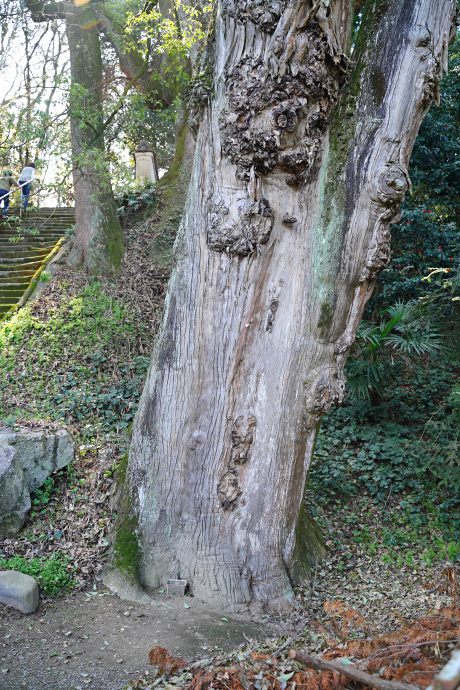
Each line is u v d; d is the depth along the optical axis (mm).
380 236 4359
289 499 4645
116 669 3355
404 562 5496
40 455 5309
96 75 11422
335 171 4375
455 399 6938
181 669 3174
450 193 10680
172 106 16938
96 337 8844
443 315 9094
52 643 3639
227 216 4363
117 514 4965
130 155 16656
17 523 4820
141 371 8242
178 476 4625
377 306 9961
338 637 3385
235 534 4551
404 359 9344
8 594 3973
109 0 14352
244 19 4145
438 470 6773
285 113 4031
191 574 4508
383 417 8172
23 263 11492
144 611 4172
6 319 9273
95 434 6477
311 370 4547
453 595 3809
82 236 11266
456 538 5945
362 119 4324
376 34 4387
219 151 4387
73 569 4523
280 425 4523
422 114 4414
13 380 7449
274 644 3518
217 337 4504
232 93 4176
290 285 4492
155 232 12578
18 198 13391
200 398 4570
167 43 9438
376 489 6711
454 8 4383
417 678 2236
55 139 8805
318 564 5199
